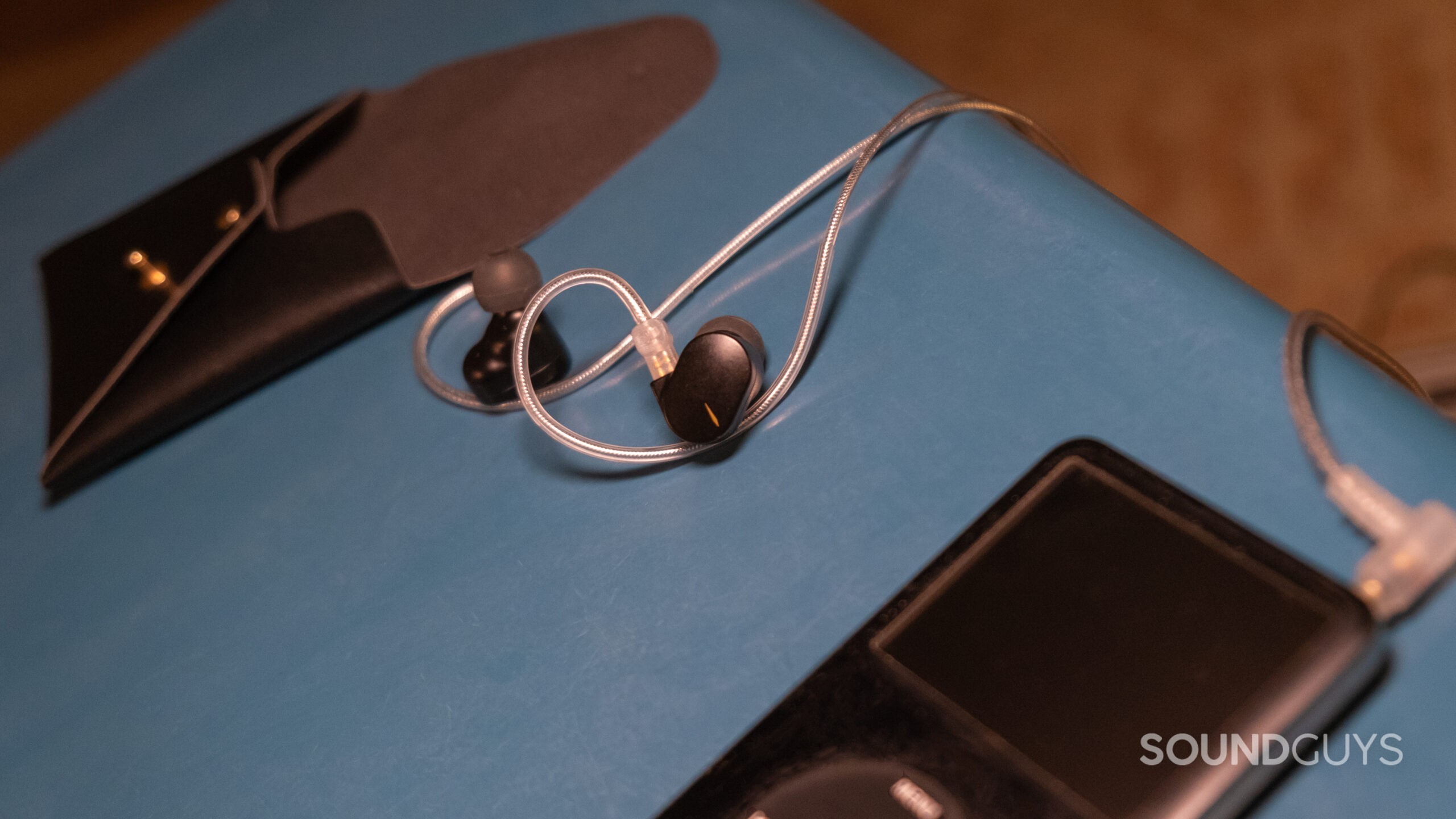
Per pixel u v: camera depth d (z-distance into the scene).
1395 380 0.44
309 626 0.50
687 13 0.67
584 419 0.52
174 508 0.58
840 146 0.57
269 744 0.47
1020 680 0.38
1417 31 1.38
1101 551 0.40
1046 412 0.44
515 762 0.43
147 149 0.81
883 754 0.38
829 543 0.44
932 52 1.58
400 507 0.53
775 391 0.48
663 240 0.57
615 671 0.44
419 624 0.48
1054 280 0.47
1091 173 1.39
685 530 0.46
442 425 0.56
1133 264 0.46
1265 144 1.35
